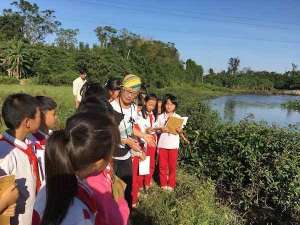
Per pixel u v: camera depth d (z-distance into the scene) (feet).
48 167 5.74
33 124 9.98
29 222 9.99
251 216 20.03
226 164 23.20
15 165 9.64
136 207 18.76
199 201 17.56
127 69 180.34
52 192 5.67
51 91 101.14
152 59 232.12
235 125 24.91
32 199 10.02
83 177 5.92
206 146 25.20
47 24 246.47
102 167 5.91
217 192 22.61
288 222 19.40
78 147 5.53
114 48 220.84
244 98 207.82
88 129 5.60
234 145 22.77
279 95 269.44
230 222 17.63
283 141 21.06
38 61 167.94
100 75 163.12
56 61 166.71
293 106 153.58
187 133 26.58
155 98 21.22
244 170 22.30
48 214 5.61
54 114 12.39
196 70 273.54
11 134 9.87
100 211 6.20
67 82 156.97
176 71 239.30
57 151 5.62
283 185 19.93
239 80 301.02
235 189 22.45
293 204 19.44
